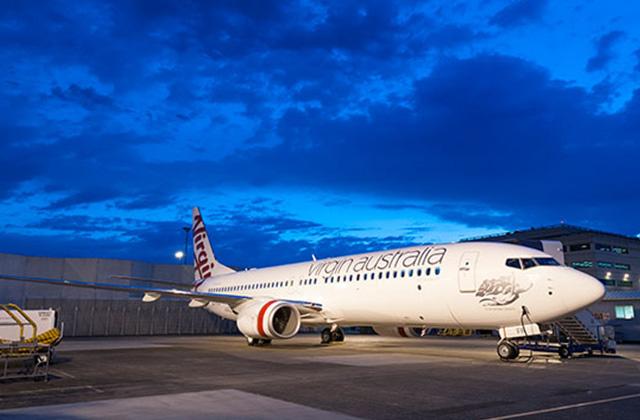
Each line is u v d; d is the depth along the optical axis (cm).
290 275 2450
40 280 1931
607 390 971
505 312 1529
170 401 857
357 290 1997
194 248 3622
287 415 746
